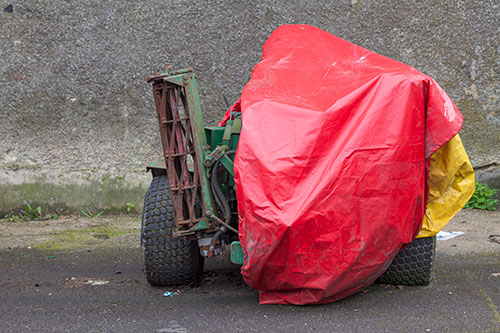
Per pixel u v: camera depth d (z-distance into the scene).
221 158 3.81
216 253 3.95
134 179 7.08
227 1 7.00
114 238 6.22
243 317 3.45
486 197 7.10
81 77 6.96
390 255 3.39
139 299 3.99
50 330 3.35
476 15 7.04
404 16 7.05
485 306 3.57
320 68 3.81
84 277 4.79
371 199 3.27
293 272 3.34
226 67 7.06
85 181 7.06
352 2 7.06
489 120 7.12
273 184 3.22
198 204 4.01
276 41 4.29
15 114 6.96
